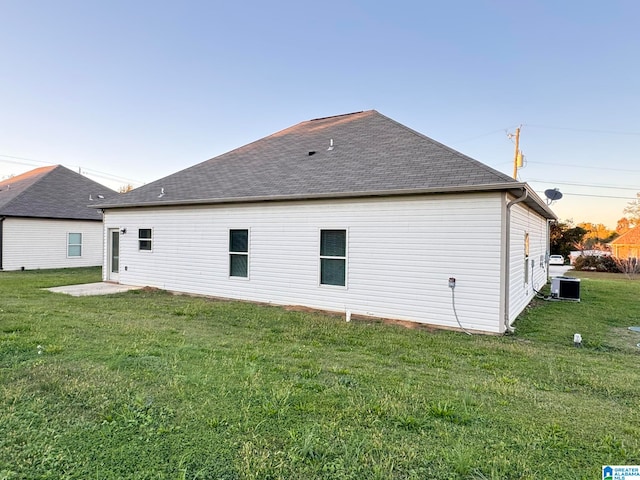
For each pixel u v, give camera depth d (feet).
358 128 37.73
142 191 40.22
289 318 24.47
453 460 7.66
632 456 8.06
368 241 26.30
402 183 24.86
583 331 22.59
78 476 7.05
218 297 33.42
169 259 36.68
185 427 8.99
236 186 33.65
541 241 44.93
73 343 16.39
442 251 23.70
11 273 51.62
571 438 8.84
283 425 9.20
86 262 64.08
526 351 17.72
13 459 7.54
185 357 14.75
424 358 16.20
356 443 8.36
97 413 9.68
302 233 29.12
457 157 26.48
